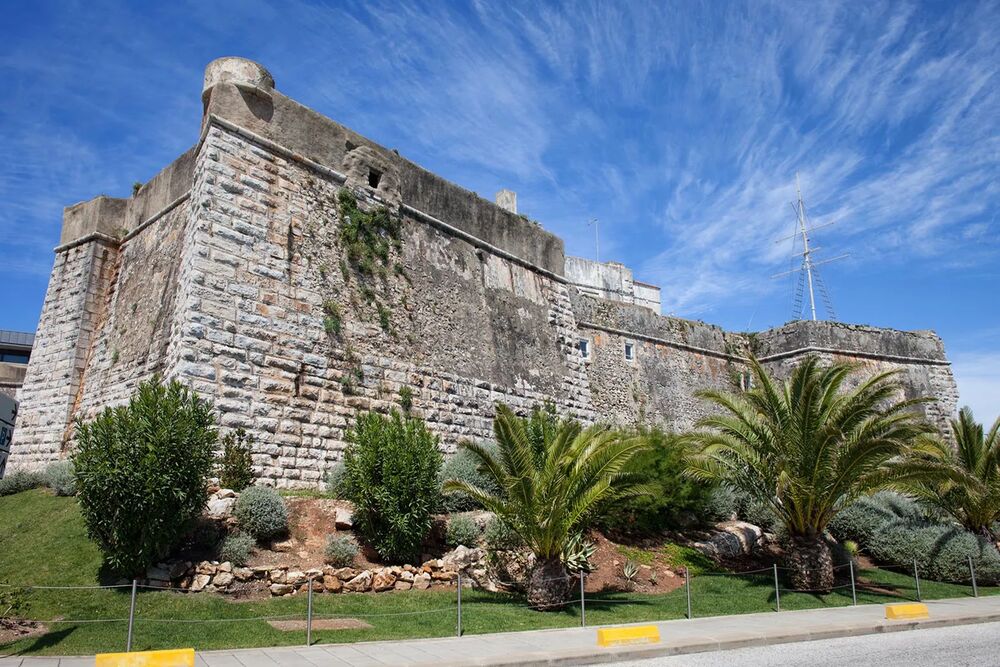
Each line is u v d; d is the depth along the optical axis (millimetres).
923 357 40094
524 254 27891
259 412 17156
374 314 20750
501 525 16234
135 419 12695
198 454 12984
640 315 33781
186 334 16359
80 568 13055
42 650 9930
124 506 12055
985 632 14039
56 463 18734
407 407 20656
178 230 19562
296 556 14273
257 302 17938
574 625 13203
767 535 23109
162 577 12578
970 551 21125
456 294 23984
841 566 19094
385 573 14383
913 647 12312
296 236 19375
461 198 25516
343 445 18656
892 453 17375
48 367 22234
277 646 10578
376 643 10961
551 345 27641
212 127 18375
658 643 11500
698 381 35281
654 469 21172
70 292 22750
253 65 19594
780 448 18172
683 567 19203
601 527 20141
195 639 10641
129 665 8898
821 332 37375
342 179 21234
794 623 14141
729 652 11664
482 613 13414
